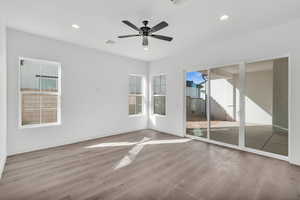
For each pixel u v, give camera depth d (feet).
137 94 18.65
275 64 10.73
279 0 6.86
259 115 11.03
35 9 7.58
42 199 5.76
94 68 14.19
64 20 8.71
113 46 13.28
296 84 8.59
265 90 10.89
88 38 11.45
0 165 7.37
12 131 9.88
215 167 8.46
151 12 7.87
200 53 13.43
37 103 11.23
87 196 5.95
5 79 9.04
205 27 9.59
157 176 7.50
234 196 5.96
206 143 13.01
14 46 9.86
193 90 14.87
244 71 10.86
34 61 11.09
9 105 9.73
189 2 6.98
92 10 7.70
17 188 6.42
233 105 12.07
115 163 8.96
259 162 9.09
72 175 7.54
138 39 11.62
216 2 7.00
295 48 8.59
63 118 12.28
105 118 15.17
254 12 7.84
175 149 11.46
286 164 8.77
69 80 12.56
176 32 10.33
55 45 11.69
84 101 13.56
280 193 6.14
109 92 15.46
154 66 18.30
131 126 17.60
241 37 10.78
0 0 6.79
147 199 5.81
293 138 8.73
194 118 14.98
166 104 16.84
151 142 13.28
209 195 6.02
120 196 5.97
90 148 11.59
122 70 16.55
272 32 9.45
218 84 12.87
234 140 12.12
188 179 7.22
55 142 11.86
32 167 8.36
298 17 8.37
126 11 7.78
